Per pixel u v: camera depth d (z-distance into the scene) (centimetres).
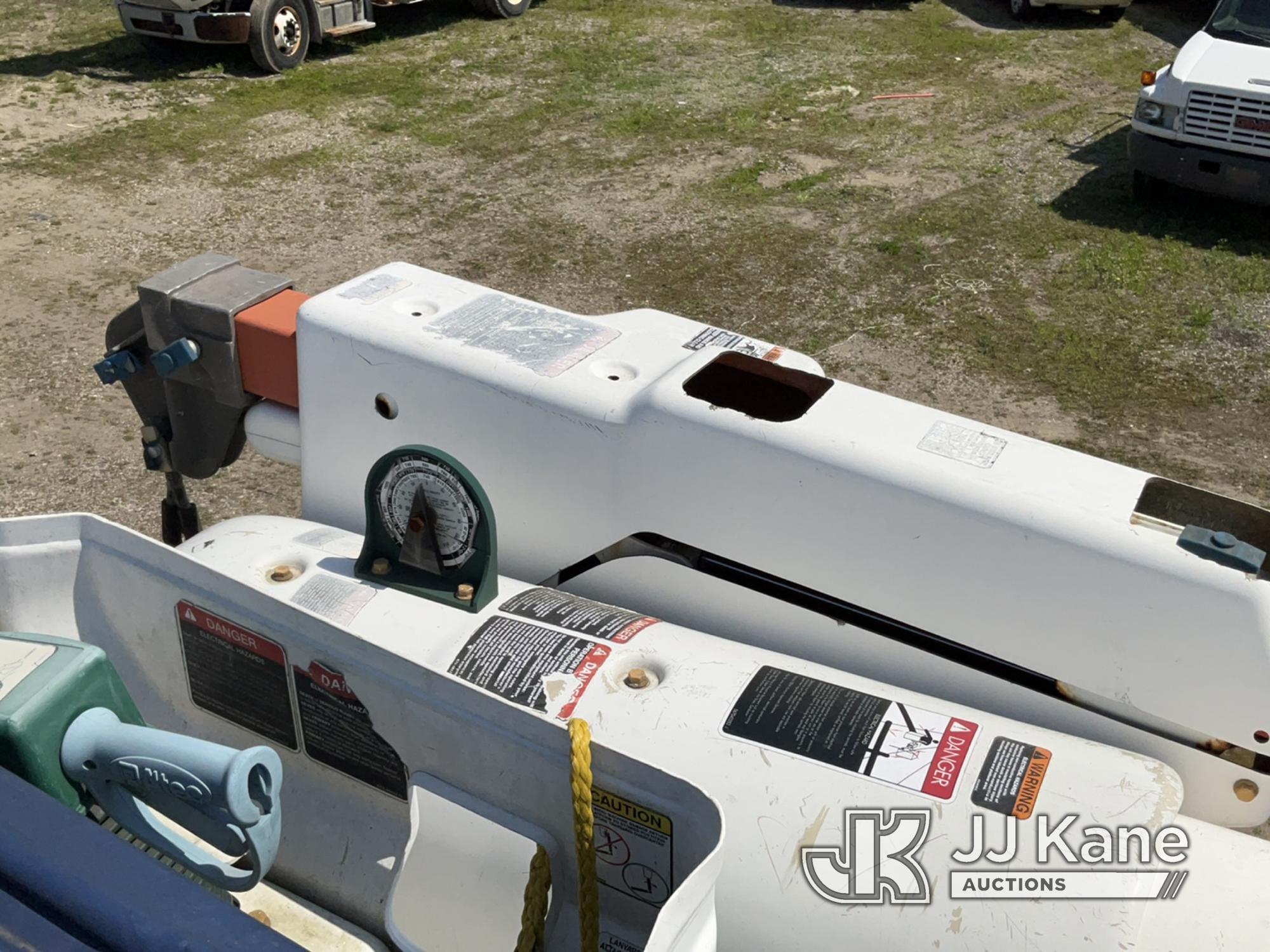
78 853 100
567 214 746
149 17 994
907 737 192
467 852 178
